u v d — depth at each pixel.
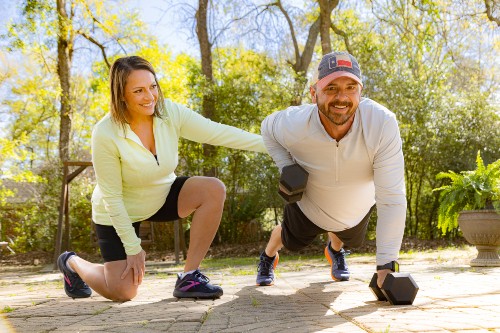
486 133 12.93
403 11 13.02
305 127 2.89
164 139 3.25
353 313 2.41
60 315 2.78
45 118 20.14
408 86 13.05
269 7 15.01
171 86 17.02
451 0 13.59
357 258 8.29
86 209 13.88
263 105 13.44
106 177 3.09
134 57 3.07
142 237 9.69
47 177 13.93
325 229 3.47
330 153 2.91
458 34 15.13
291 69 14.16
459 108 13.15
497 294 2.97
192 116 3.39
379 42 14.41
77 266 3.50
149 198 3.30
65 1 15.20
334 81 2.60
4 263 12.52
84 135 22.25
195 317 2.43
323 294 3.27
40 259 12.80
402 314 2.32
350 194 3.13
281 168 3.15
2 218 15.02
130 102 3.04
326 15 12.93
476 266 5.40
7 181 17.20
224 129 3.41
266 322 2.25
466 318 2.16
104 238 3.28
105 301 3.36
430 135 12.93
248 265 7.99
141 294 3.69
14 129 18.89
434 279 3.95
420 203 13.48
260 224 13.52
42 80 15.19
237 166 13.35
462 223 5.58
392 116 2.79
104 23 15.80
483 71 16.59
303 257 9.99
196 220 3.32
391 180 2.79
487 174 5.65
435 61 14.69
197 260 3.31
